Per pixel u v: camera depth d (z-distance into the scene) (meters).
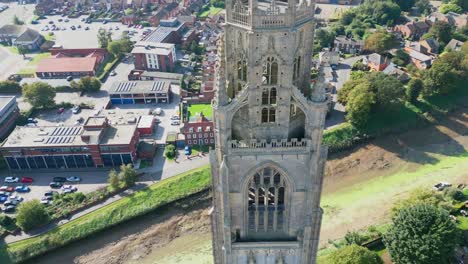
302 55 55.12
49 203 144.88
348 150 172.62
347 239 118.00
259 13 48.62
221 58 57.69
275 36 50.53
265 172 62.56
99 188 150.50
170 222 139.75
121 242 132.75
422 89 192.62
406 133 180.75
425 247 97.38
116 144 157.88
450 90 196.12
